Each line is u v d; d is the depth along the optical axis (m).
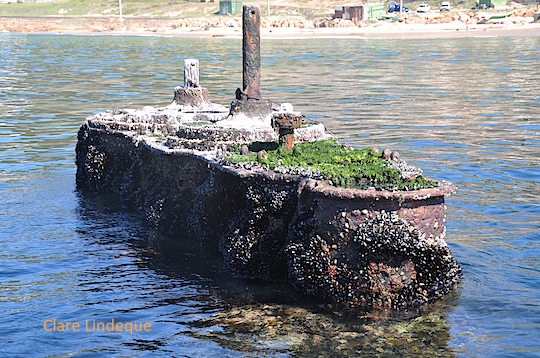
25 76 44.47
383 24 93.50
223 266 13.58
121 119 18.47
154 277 13.23
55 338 11.09
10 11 140.25
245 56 15.75
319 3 125.31
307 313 11.58
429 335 10.89
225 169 13.35
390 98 31.97
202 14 123.44
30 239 15.21
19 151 22.72
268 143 14.59
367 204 11.28
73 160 21.69
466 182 18.19
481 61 49.59
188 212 15.23
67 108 30.61
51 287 12.86
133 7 133.00
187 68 18.88
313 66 47.38
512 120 26.34
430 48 62.28
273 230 12.79
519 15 97.38
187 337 11.01
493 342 10.71
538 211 16.02
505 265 13.30
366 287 11.55
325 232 11.66
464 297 12.05
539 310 11.64
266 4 126.25
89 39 86.69
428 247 11.48
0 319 11.69
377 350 10.51
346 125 25.34
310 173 12.30
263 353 10.48
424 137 23.28
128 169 17.83
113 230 15.79
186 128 15.69
